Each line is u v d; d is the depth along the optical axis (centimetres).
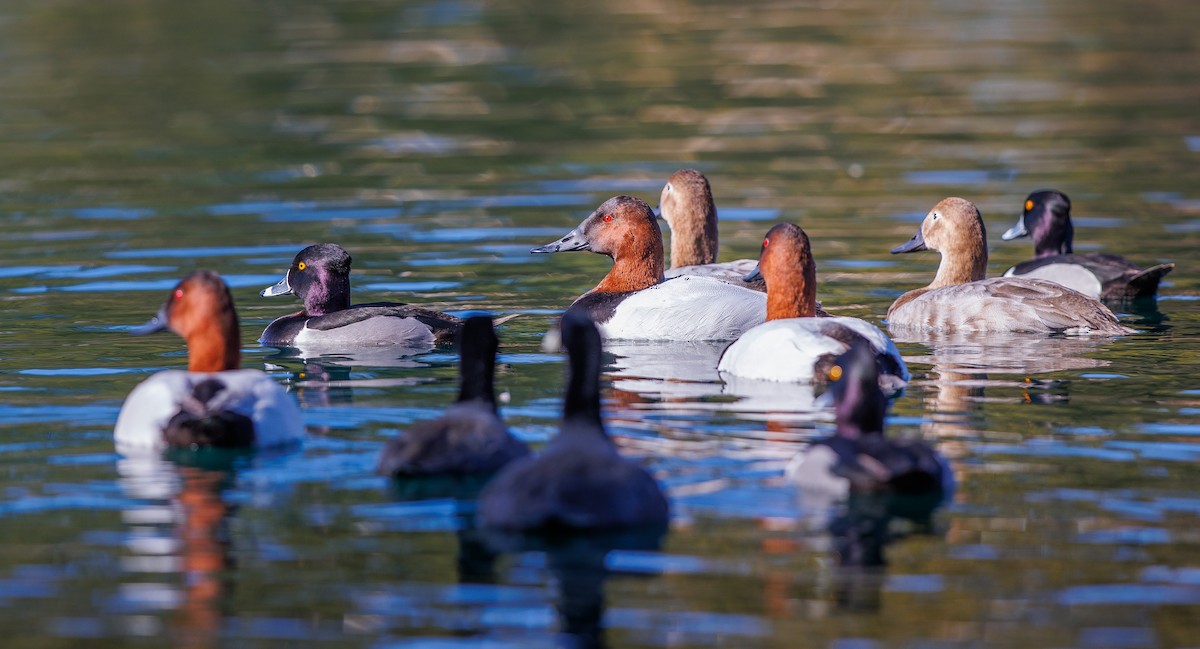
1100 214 2334
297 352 1595
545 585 886
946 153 2886
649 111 3409
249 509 1012
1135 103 3381
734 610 853
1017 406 1295
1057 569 905
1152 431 1200
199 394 1131
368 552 938
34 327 1667
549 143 3067
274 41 4459
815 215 2403
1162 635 821
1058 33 4534
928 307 1717
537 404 1317
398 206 2464
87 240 2202
